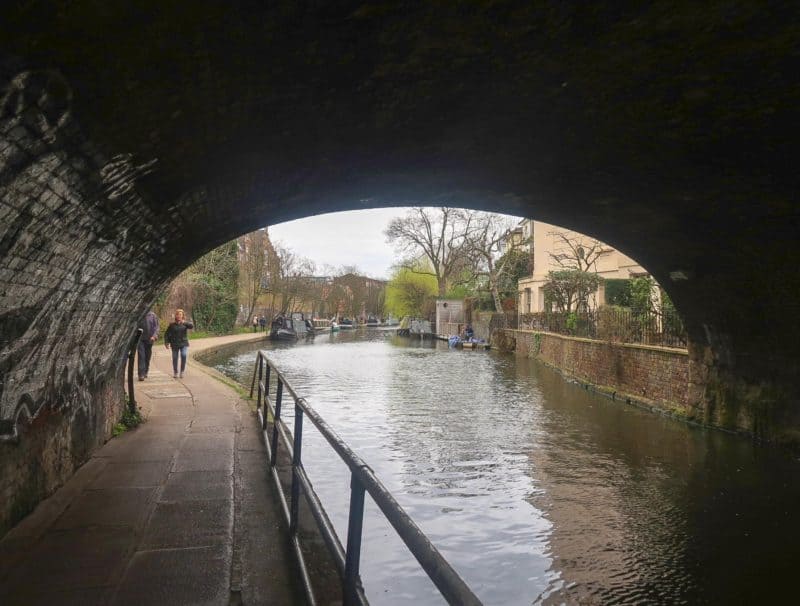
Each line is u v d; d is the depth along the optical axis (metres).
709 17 3.63
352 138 5.28
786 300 8.85
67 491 5.30
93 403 6.64
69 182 3.36
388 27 3.40
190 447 7.14
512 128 5.42
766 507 6.68
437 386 16.55
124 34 2.60
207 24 2.85
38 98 2.61
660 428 10.82
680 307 11.34
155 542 4.21
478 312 43.56
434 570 1.39
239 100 3.81
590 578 5.05
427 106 4.75
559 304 23.92
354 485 2.33
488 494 7.00
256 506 5.04
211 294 37.91
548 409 12.75
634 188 7.45
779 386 9.55
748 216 7.67
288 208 7.81
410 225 48.88
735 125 5.32
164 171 4.30
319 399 13.85
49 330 4.48
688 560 5.40
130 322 7.38
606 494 7.10
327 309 87.81
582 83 4.48
